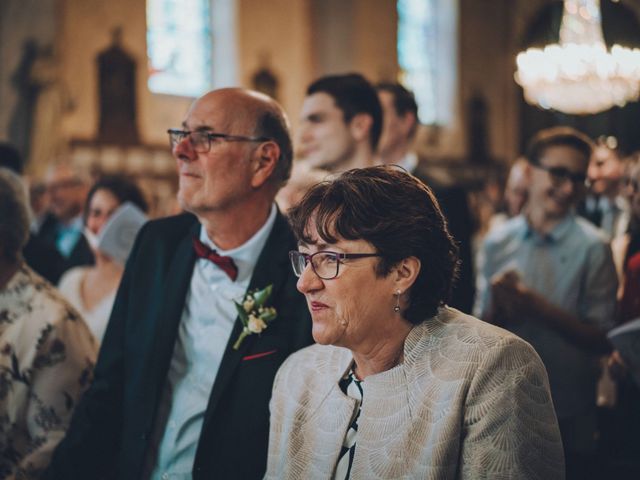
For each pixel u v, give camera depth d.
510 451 1.57
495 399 1.59
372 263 1.68
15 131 12.62
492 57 19.44
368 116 3.18
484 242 3.88
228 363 2.22
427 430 1.64
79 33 13.59
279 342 2.25
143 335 2.38
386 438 1.68
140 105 14.19
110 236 3.60
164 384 2.33
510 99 19.58
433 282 1.74
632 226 3.32
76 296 3.78
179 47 15.07
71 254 4.89
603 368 3.40
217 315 2.34
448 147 18.50
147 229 2.57
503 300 3.06
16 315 2.56
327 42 16.42
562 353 3.20
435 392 1.65
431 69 18.64
